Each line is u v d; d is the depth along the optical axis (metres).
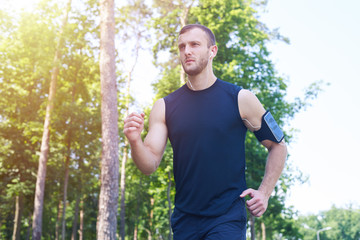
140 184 39.78
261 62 20.19
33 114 26.00
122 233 29.42
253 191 1.86
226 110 1.90
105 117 11.30
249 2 21.25
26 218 36.78
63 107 23.98
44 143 20.84
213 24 18.95
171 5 20.28
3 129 25.36
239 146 1.92
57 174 26.53
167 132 2.01
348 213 91.94
